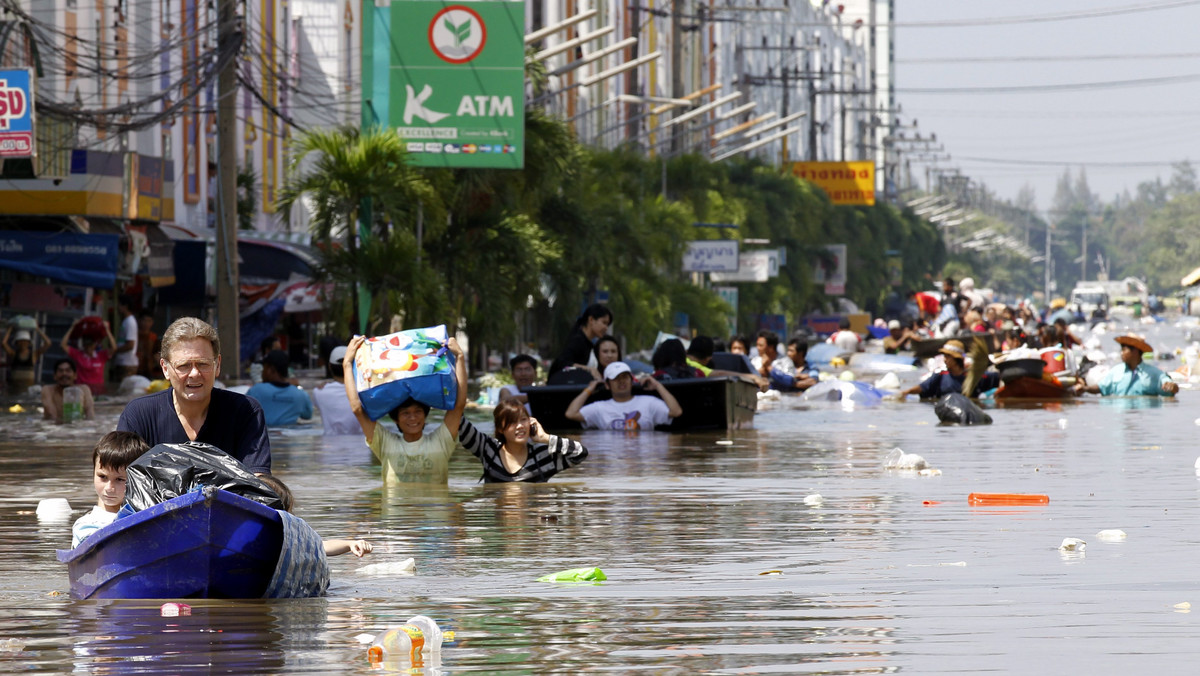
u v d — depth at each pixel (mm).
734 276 162875
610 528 21609
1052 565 17609
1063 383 60250
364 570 17672
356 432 41094
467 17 76250
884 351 106875
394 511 23781
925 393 58406
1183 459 32719
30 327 65875
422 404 27578
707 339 48562
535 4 155000
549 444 28391
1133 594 15602
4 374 68250
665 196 140125
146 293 83438
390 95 76000
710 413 42531
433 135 76125
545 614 14750
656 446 37000
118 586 15625
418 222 75062
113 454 16453
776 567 17750
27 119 58500
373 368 27203
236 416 16750
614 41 193250
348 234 69312
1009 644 13102
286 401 44281
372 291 68000
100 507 16844
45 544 20266
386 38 76312
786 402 57625
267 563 15656
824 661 12516
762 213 183750
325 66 132000
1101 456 33625
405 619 14562
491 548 19641
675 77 146375
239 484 15773
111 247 68938
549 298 101000
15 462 33312
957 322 110125
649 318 112125
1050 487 26891
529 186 84812
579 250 94625
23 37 71125
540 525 22000
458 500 25312
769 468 31219
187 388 16406
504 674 12180
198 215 105938
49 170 78062
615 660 12641
